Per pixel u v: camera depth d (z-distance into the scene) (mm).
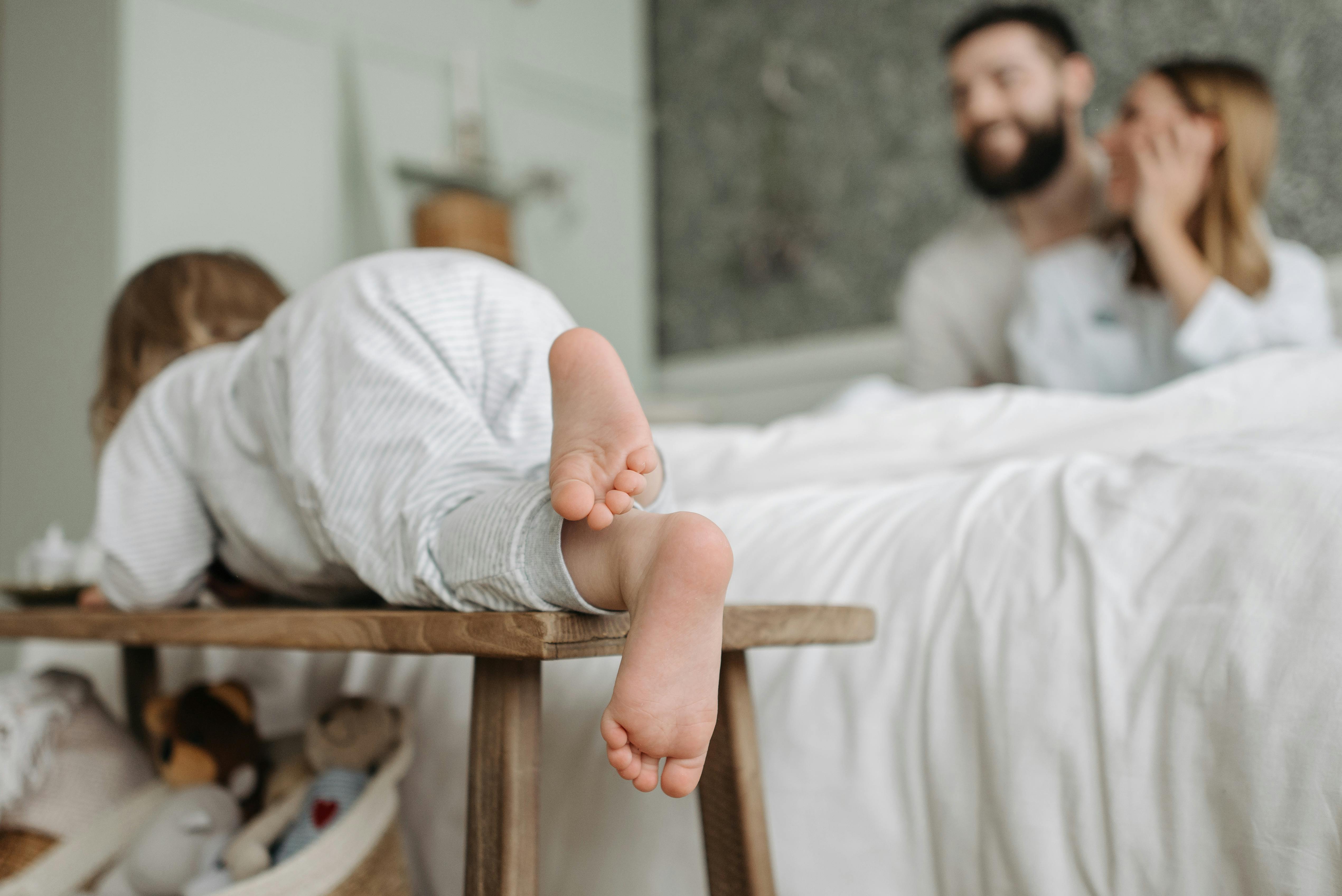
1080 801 583
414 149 2572
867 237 2664
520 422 693
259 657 1126
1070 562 661
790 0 2807
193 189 2197
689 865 744
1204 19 2152
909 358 2230
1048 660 625
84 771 956
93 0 2148
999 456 991
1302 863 494
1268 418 894
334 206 2441
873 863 667
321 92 2428
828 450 1081
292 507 771
